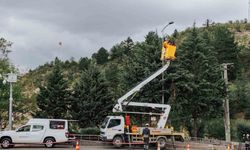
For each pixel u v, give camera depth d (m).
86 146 36.09
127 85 42.81
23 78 55.91
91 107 44.62
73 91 46.38
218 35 83.88
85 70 46.53
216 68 44.41
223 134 50.59
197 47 43.62
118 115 39.31
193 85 41.28
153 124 35.69
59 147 34.56
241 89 69.94
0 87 46.41
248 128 47.12
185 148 36.09
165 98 42.19
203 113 43.09
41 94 45.78
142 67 42.31
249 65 88.06
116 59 115.94
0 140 33.22
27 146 35.28
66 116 45.91
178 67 41.62
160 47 42.50
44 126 34.34
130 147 34.97
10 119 38.38
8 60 50.75
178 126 45.56
